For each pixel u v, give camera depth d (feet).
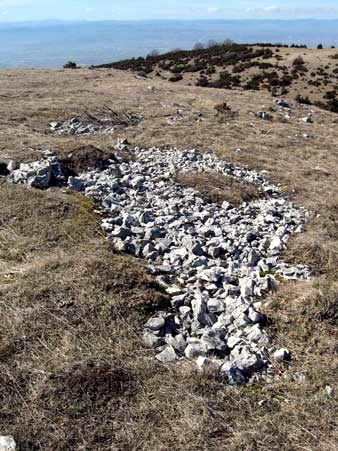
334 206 31.27
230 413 11.75
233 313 15.96
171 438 10.87
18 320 14.14
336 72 131.34
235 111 62.64
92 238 20.43
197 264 19.57
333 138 59.06
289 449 10.85
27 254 18.47
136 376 12.63
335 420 11.70
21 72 84.07
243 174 36.22
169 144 42.83
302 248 21.99
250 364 13.38
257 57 150.71
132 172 31.86
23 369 12.42
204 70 141.79
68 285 15.85
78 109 51.60
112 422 11.18
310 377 13.26
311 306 16.21
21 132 38.52
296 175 38.91
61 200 23.52
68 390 11.83
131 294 15.96
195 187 30.35
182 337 14.55
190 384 12.50
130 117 52.90
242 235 23.38
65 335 13.83
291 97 111.86
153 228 22.27
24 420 10.99
